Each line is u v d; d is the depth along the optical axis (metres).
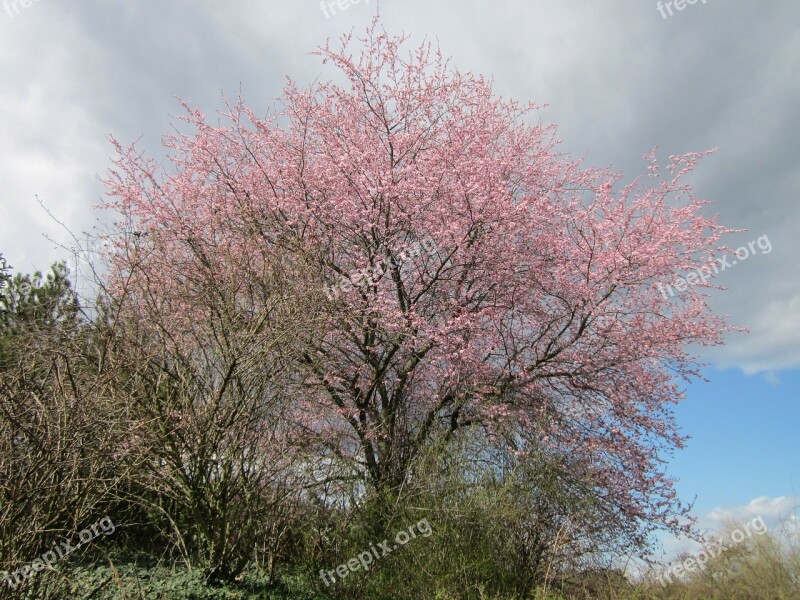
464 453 9.38
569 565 9.06
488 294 12.54
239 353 8.34
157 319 8.71
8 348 8.17
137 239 9.76
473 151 13.01
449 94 13.23
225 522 7.99
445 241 11.92
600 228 11.90
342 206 12.11
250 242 10.80
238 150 13.15
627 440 11.94
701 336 12.45
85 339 8.31
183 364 8.51
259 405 8.39
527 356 12.63
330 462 9.05
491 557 8.51
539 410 11.49
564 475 9.98
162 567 8.27
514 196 13.30
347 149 12.70
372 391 11.27
